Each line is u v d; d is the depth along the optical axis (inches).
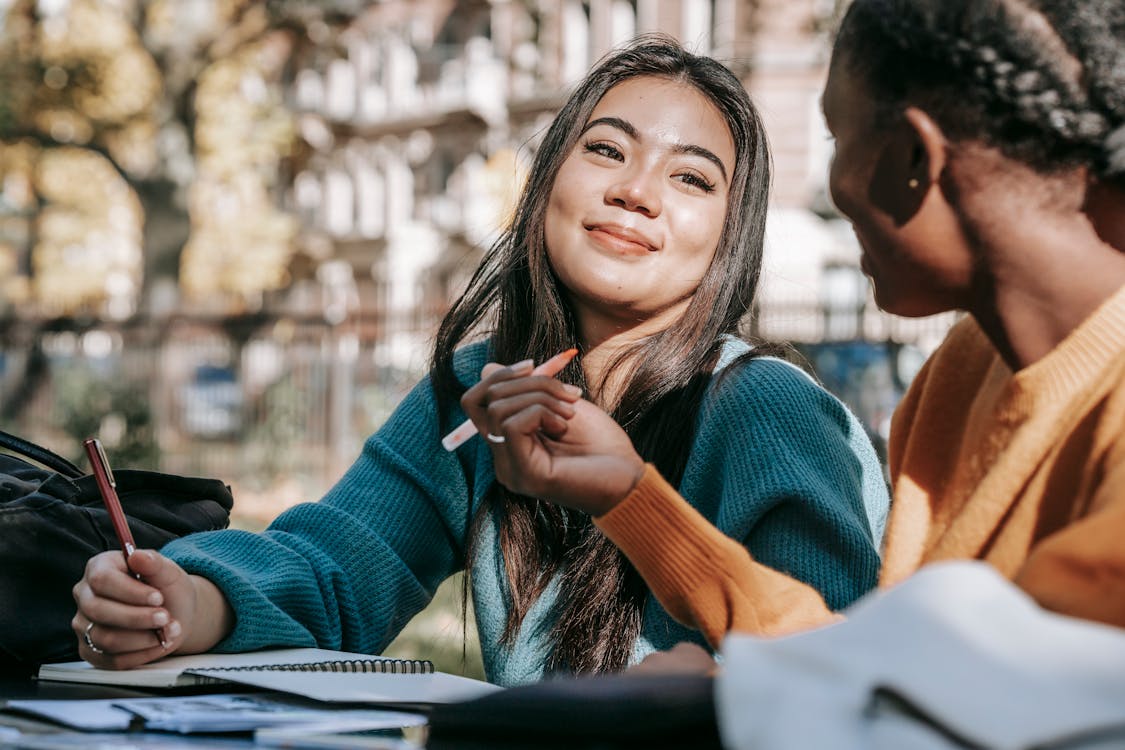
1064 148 36.4
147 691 54.2
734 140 71.5
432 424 74.3
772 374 65.5
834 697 29.7
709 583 46.6
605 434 49.1
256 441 508.7
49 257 991.0
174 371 582.6
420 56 1133.7
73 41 767.1
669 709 32.7
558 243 70.0
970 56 36.6
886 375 415.2
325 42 804.0
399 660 59.1
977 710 28.0
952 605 29.7
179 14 740.0
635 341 70.8
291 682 51.3
